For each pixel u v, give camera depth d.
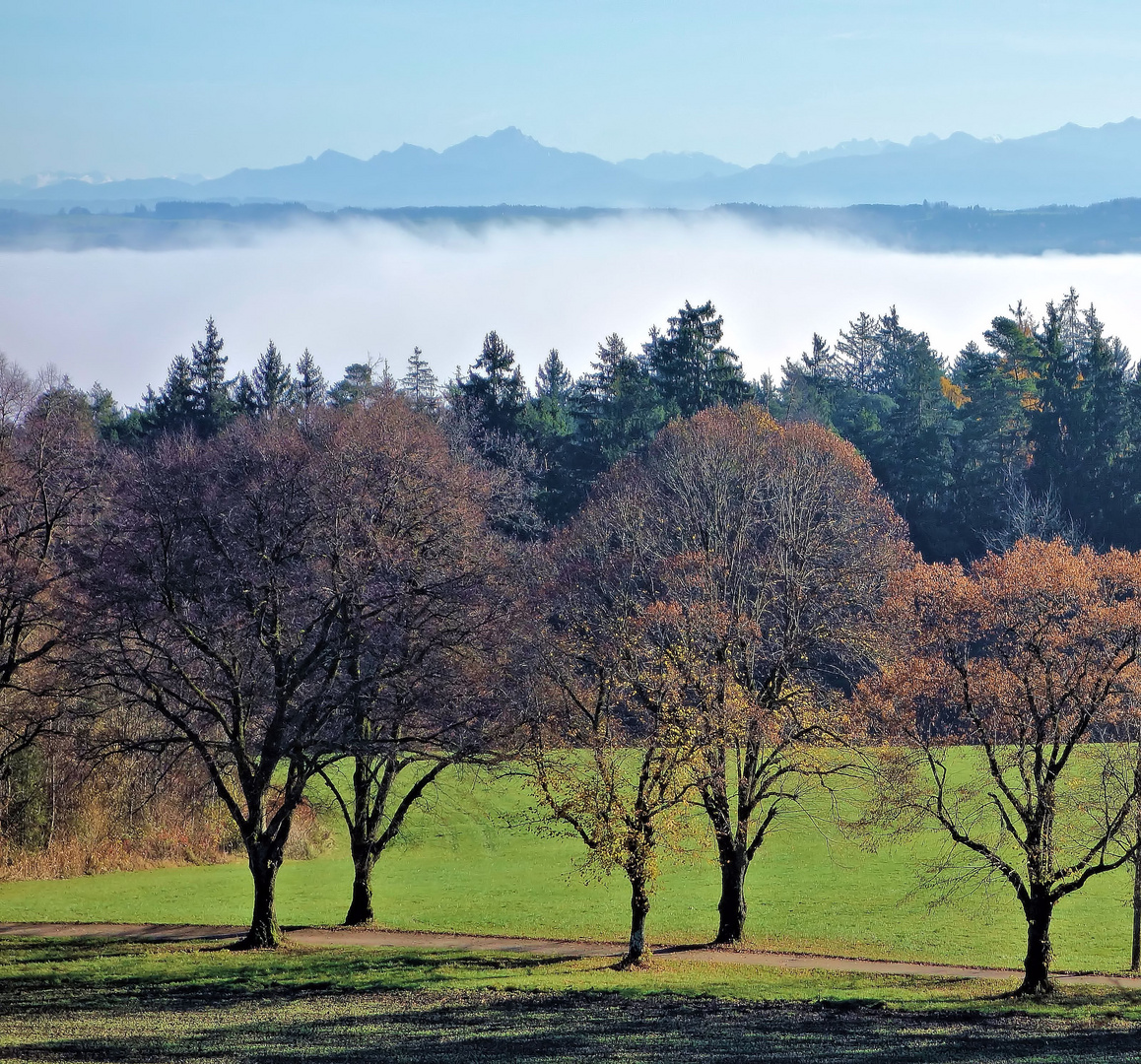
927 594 40.25
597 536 58.22
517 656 42.91
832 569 47.94
